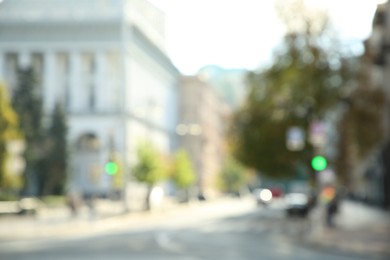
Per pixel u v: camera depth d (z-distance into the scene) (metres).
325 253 20.31
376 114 38.88
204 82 142.38
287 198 49.41
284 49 38.28
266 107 40.88
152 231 31.97
